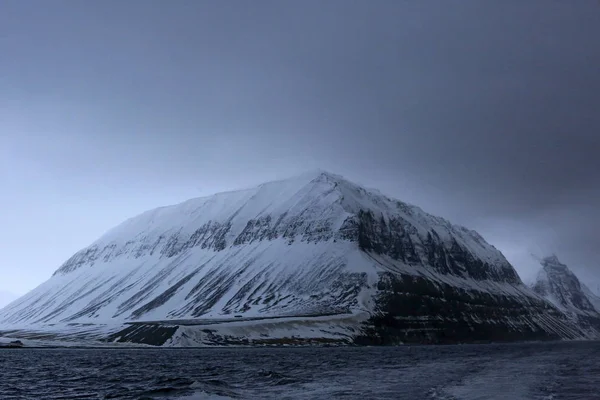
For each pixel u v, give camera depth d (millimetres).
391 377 80125
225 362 117438
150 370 95125
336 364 110125
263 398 56719
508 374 83938
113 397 58406
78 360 124562
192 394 59875
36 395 61656
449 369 95188
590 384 68625
